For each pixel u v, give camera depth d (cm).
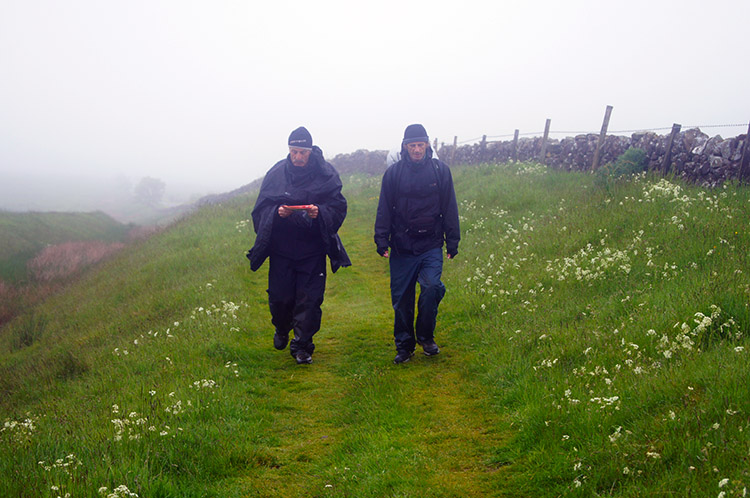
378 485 342
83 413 493
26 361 911
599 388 398
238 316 748
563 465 327
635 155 1193
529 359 497
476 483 340
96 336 873
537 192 1285
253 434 427
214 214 1923
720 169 957
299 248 576
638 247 703
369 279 978
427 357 584
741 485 246
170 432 403
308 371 577
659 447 303
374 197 1909
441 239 575
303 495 345
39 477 344
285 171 571
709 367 361
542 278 719
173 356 614
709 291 482
